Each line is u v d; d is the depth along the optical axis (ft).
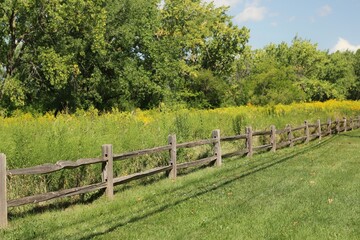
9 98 95.25
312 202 25.17
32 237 19.21
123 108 119.55
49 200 24.13
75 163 23.68
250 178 33.32
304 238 18.74
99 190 26.55
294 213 22.75
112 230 20.30
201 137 49.73
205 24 188.75
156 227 20.62
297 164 41.01
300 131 67.21
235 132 55.06
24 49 101.45
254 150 49.60
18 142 26.03
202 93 169.68
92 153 29.09
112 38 121.08
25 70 102.89
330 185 30.27
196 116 54.44
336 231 19.70
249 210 23.43
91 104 113.70
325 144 62.44
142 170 33.88
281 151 52.85
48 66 96.32
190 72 168.66
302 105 123.03
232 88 189.78
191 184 31.24
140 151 29.58
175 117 50.11
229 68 206.90
